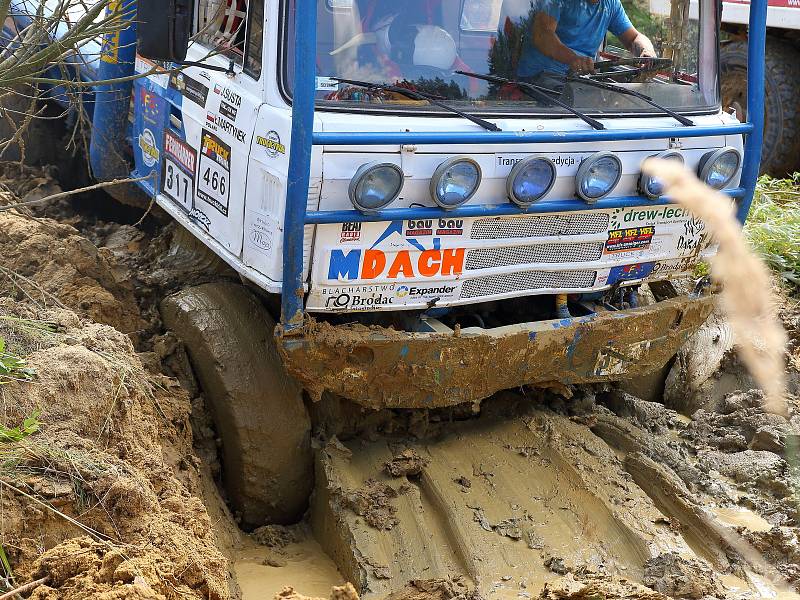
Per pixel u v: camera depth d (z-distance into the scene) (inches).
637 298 203.9
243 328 174.7
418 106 159.8
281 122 152.3
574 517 163.0
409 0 161.5
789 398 209.5
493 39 168.9
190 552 125.1
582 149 167.0
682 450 194.9
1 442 125.3
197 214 184.1
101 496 124.3
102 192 275.4
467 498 165.6
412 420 182.4
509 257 169.0
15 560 114.3
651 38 185.8
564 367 177.2
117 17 169.5
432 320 170.4
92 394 140.8
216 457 173.2
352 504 161.9
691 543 162.7
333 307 157.2
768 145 372.2
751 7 182.1
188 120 185.5
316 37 147.3
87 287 190.9
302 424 170.7
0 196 228.8
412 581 145.7
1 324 150.9
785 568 153.7
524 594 145.3
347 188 149.9
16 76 167.2
